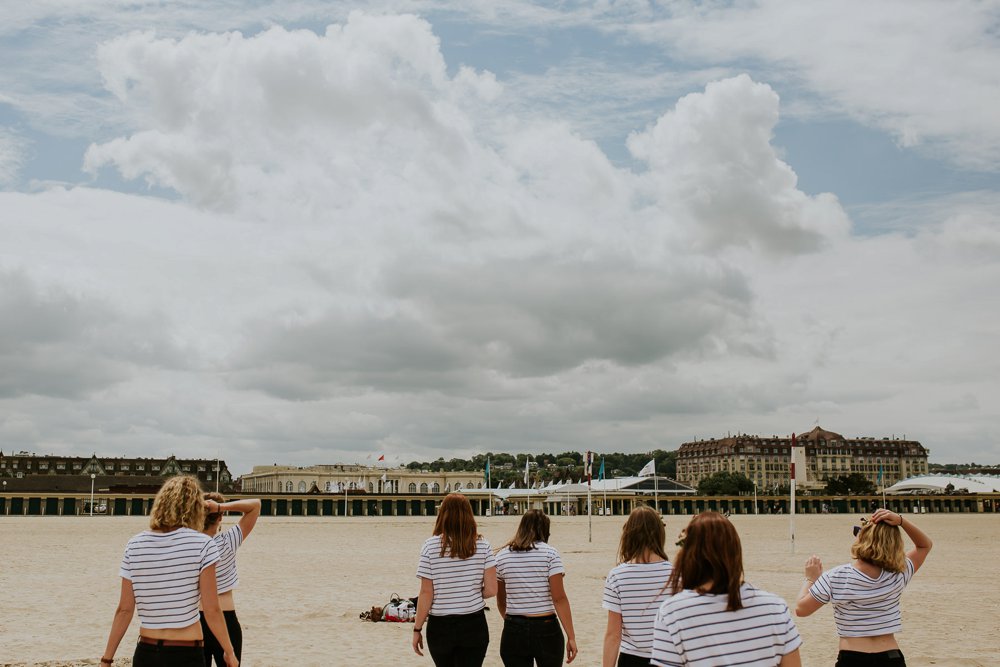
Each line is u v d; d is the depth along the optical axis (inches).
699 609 204.7
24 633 736.3
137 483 7751.0
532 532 359.6
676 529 3240.7
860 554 291.6
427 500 6988.2
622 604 298.2
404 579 1272.1
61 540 2358.5
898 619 292.4
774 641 204.4
